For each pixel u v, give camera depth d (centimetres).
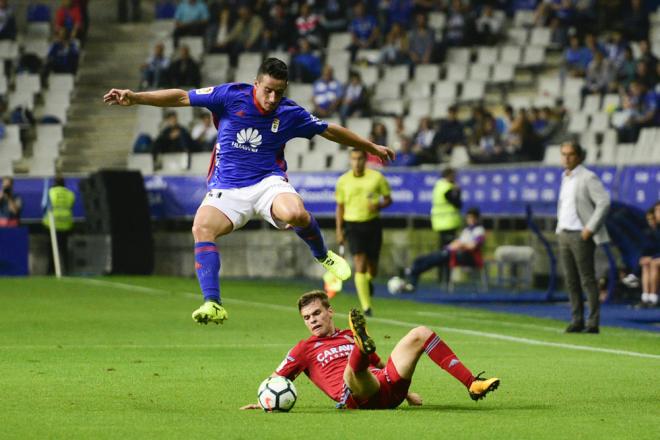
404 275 8019
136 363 3369
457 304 6297
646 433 2112
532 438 2044
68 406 2448
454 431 2109
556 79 9250
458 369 2330
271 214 2769
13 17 10181
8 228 8212
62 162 9281
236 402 2534
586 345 4094
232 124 2755
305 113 2786
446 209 7475
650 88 8794
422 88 9494
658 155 7975
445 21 10206
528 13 10150
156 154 9044
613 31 9738
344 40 10162
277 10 10112
